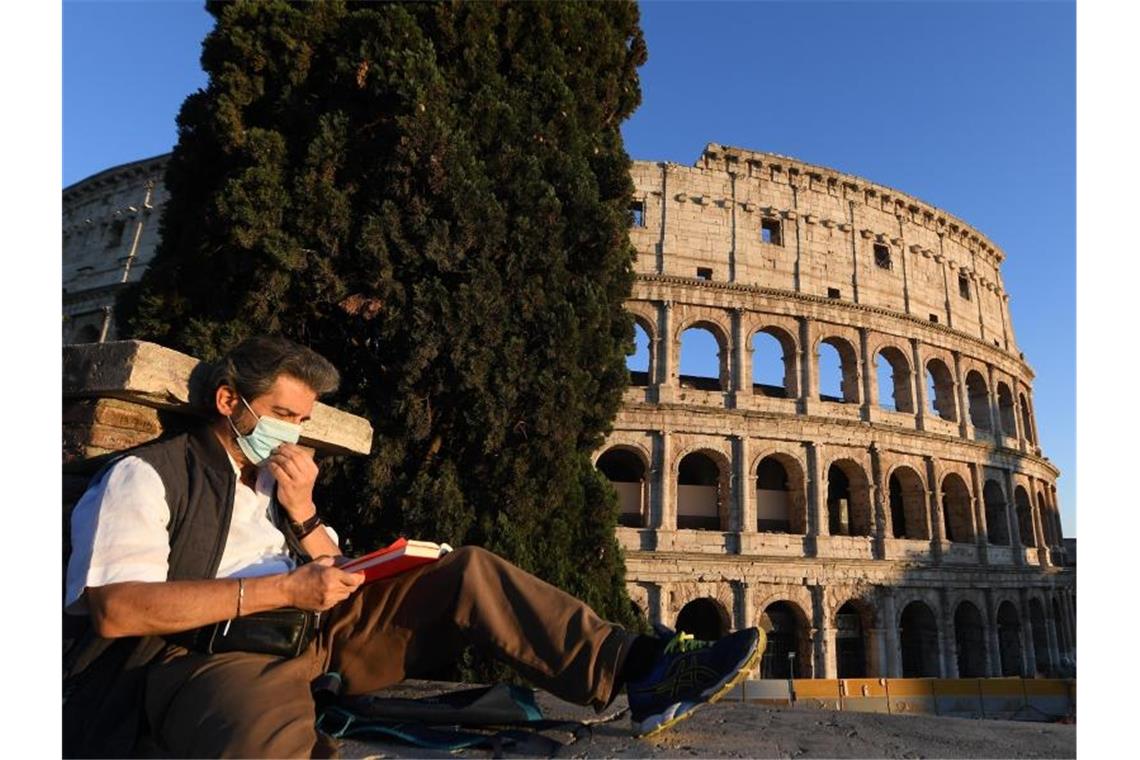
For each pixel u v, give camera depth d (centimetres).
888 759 503
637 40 2558
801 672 4009
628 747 483
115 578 359
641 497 4009
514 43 2173
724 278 4466
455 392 1808
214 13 2048
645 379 4378
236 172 1795
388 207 1792
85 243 5081
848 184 4881
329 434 795
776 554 4003
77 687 388
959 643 4688
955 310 5225
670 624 3766
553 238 1967
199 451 442
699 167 4612
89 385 562
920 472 4556
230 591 377
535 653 468
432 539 1720
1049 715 3428
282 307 1762
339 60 1878
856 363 4569
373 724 482
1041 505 5706
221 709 358
